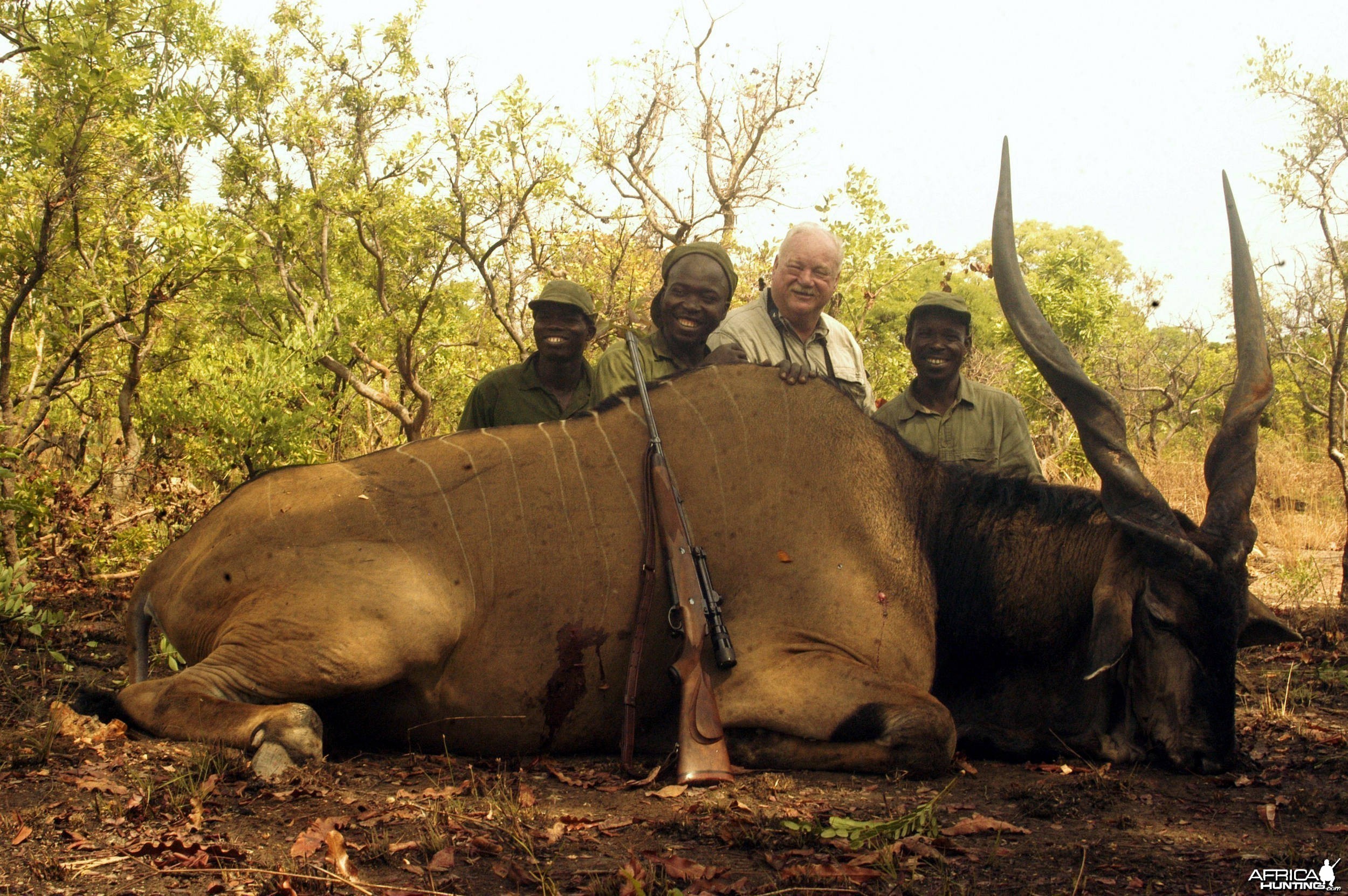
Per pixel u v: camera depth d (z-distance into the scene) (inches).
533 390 222.2
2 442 251.0
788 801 133.6
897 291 544.7
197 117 299.9
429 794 132.8
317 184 453.7
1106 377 722.2
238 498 164.2
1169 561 146.3
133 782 131.0
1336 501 491.8
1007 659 164.1
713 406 164.2
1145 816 131.0
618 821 127.0
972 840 121.3
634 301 462.0
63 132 249.8
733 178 499.5
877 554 159.2
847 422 167.0
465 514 155.9
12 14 264.5
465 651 153.7
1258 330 160.7
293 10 465.7
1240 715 184.1
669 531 151.1
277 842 117.0
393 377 489.7
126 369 363.6
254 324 442.9
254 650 149.9
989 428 218.2
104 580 267.3
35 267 258.2
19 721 161.6
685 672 144.0
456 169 441.4
